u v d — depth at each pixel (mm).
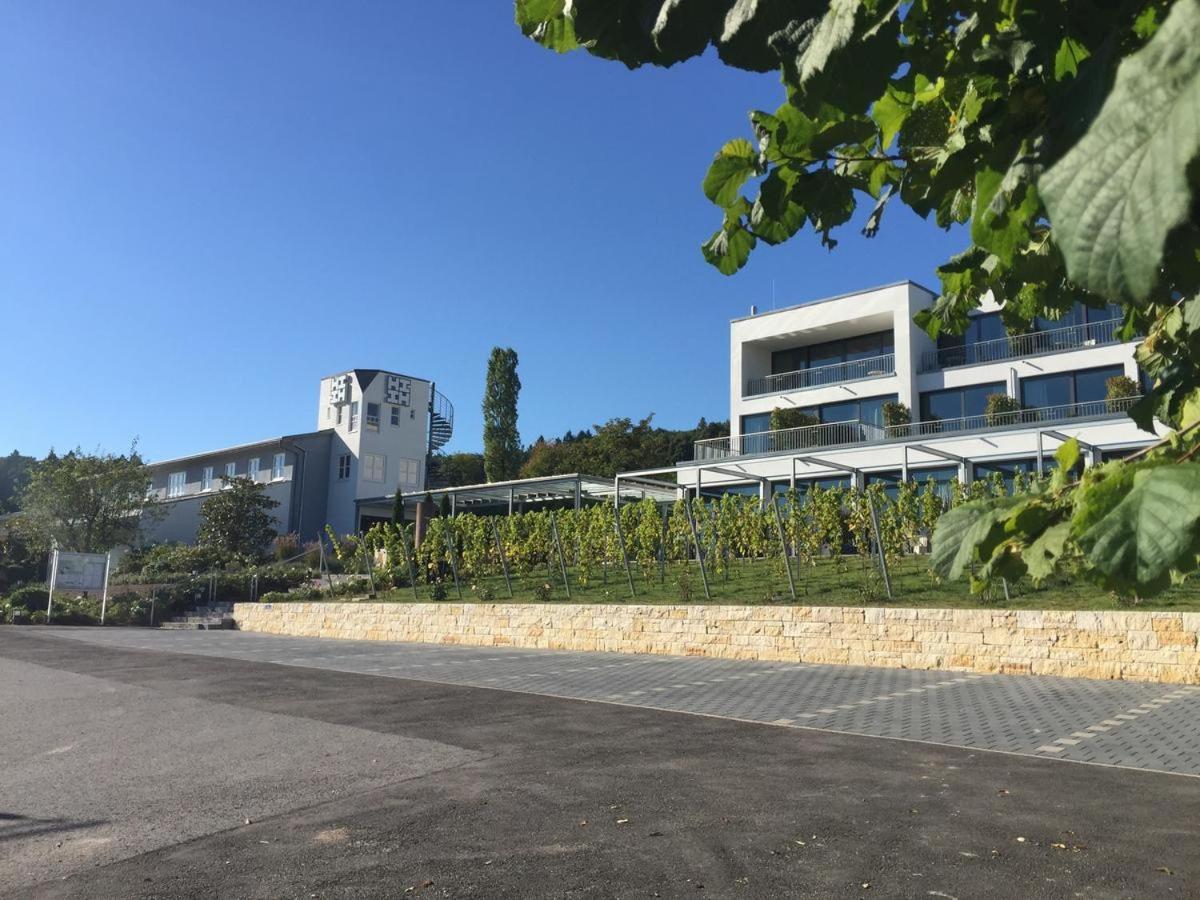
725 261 2049
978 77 1467
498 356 55375
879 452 27219
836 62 1059
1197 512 825
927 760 6773
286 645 19109
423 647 18359
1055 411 26781
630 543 20250
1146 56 722
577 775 6480
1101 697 9578
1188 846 4559
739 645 14641
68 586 27062
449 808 5656
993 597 13906
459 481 64500
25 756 7621
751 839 4832
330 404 46344
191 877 4480
